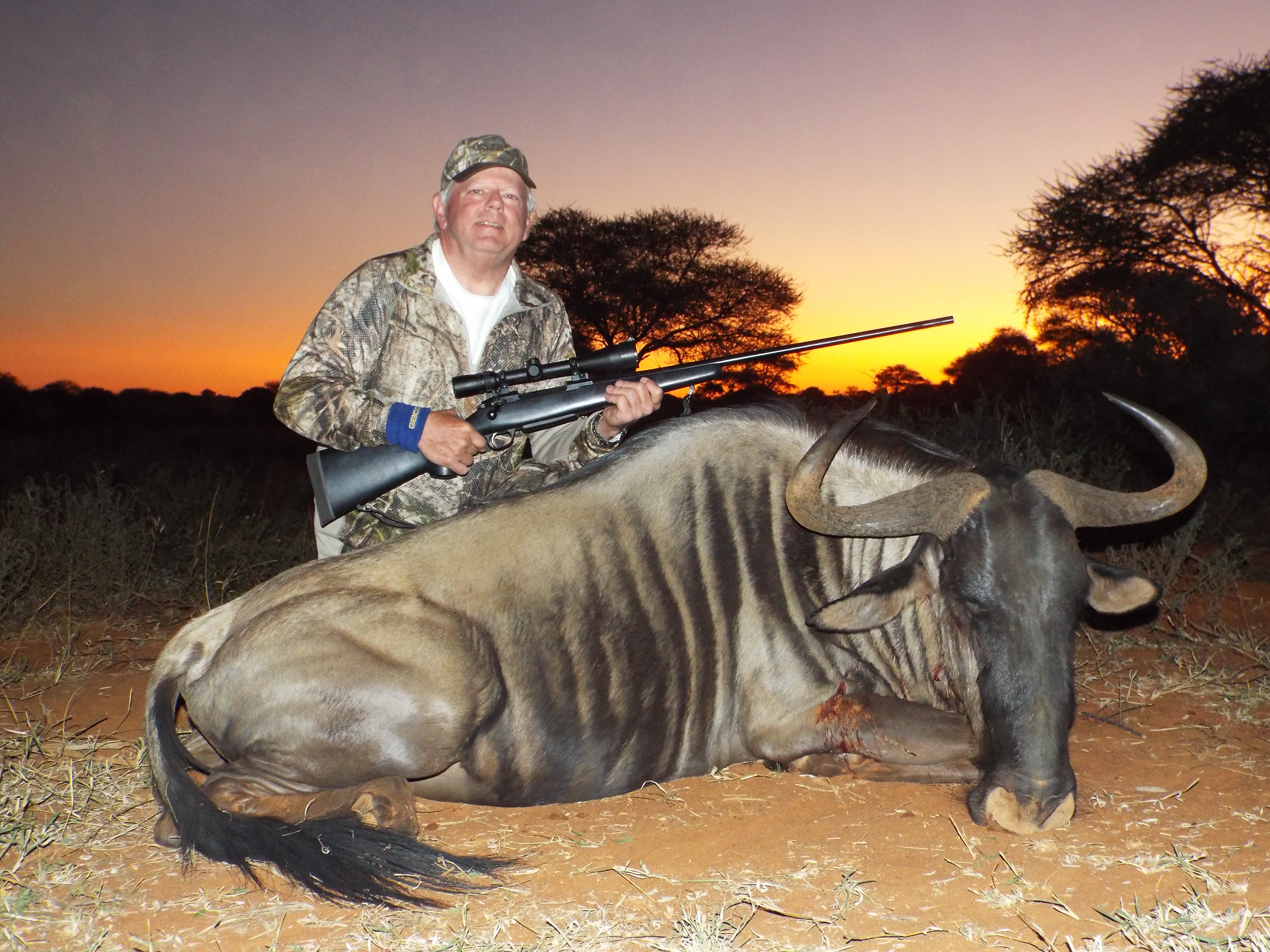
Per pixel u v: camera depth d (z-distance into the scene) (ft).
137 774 12.94
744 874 10.51
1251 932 8.98
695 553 13.24
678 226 71.87
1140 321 45.34
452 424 13.32
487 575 12.31
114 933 9.45
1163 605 20.06
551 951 9.00
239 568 24.32
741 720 13.44
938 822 11.80
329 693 11.43
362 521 14.74
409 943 9.24
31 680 16.84
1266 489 37.22
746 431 13.74
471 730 11.84
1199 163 61.21
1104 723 14.99
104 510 23.71
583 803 12.73
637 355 14.21
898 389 69.77
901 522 11.84
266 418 99.76
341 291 14.46
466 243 14.52
